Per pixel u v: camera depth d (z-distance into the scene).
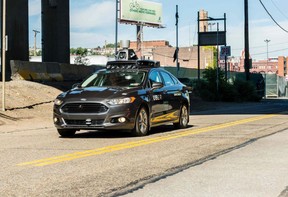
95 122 10.95
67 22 37.59
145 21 103.94
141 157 8.34
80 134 12.46
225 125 15.12
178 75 43.91
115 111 10.96
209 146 9.77
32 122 16.81
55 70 29.14
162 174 6.79
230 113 23.00
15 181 6.34
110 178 6.51
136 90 11.68
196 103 31.81
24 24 29.64
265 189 5.88
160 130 13.53
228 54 41.34
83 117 10.97
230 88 39.62
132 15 100.25
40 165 7.56
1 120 16.17
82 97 11.10
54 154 8.74
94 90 11.40
